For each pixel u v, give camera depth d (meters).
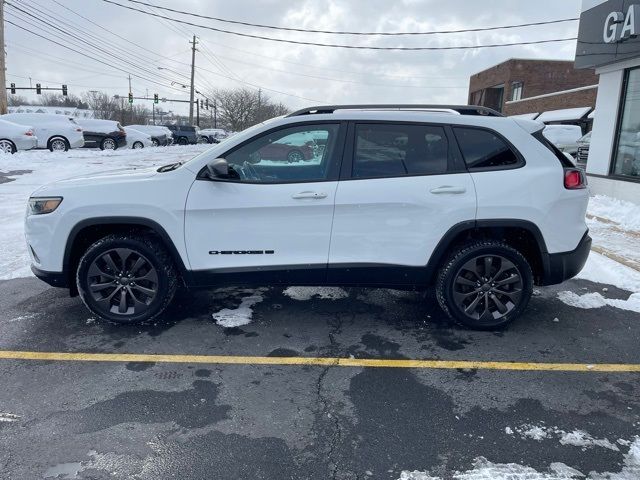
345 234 4.04
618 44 9.72
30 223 4.12
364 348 3.98
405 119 4.07
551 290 5.34
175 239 4.04
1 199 9.99
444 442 2.84
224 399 3.24
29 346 3.92
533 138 4.14
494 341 4.14
